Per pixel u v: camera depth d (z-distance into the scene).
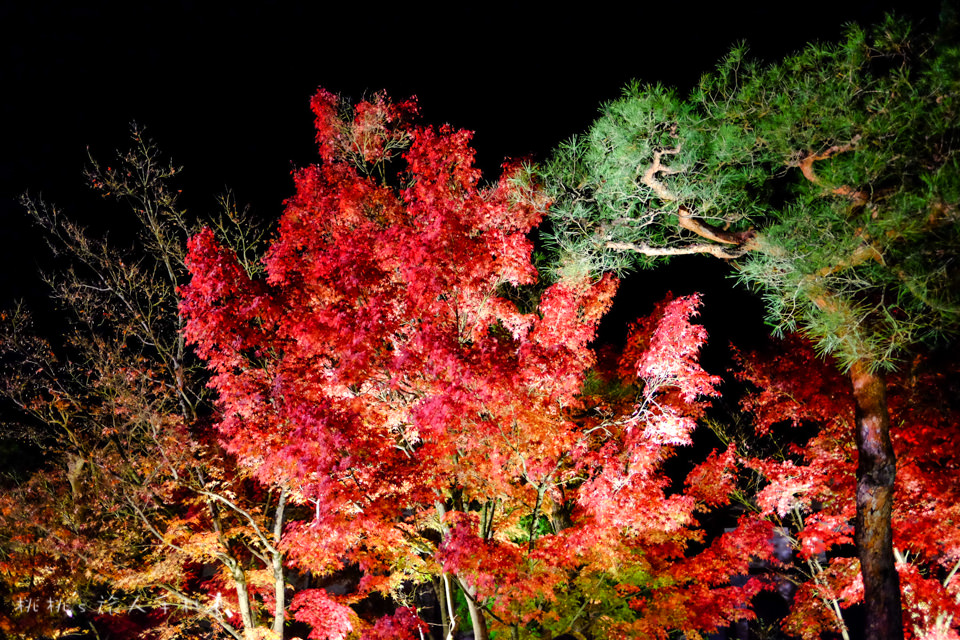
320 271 9.12
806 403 11.83
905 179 7.22
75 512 13.79
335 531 8.77
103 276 13.76
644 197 9.43
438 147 9.54
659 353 8.85
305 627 17.03
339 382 8.95
